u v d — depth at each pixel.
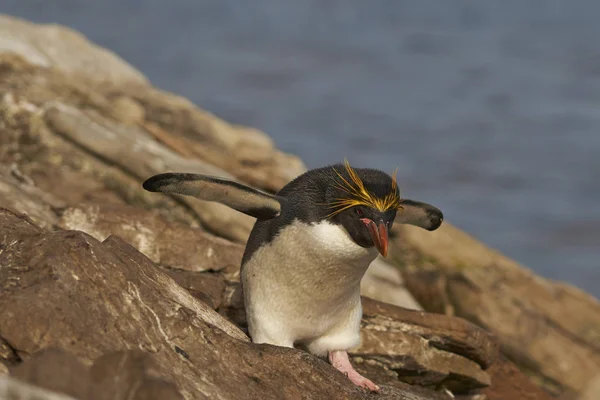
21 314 6.48
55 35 19.44
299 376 7.59
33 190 12.43
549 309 16.22
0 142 14.48
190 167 14.88
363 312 10.77
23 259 7.16
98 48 20.12
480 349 11.15
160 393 5.78
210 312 8.23
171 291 7.91
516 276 16.45
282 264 8.60
